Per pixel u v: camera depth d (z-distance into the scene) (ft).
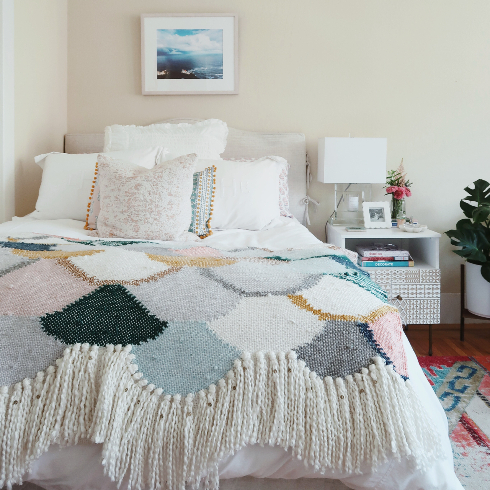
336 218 9.66
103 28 9.79
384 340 3.07
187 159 6.61
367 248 9.04
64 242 5.04
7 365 2.93
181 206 6.44
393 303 8.64
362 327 3.09
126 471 2.75
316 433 2.75
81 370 2.88
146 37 9.70
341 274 3.79
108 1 9.73
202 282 3.38
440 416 3.23
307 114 9.90
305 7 9.68
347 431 2.76
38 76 8.80
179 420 2.82
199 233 6.92
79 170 7.73
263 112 9.91
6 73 7.78
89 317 3.09
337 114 9.89
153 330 3.06
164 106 9.93
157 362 2.97
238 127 9.94
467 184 9.99
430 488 2.75
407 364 3.32
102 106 9.95
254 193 7.53
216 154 8.79
